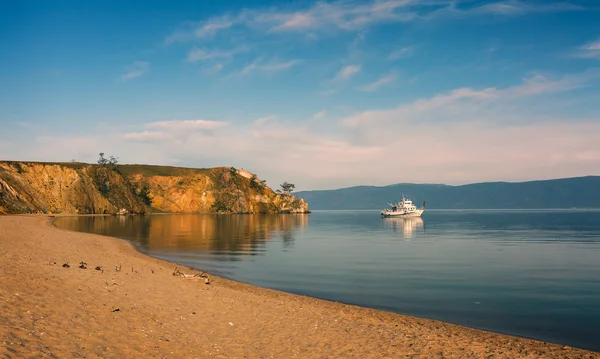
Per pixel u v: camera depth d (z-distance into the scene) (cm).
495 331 1895
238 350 1298
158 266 3180
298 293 2708
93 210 15425
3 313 1166
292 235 8406
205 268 3625
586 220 18112
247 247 5650
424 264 4266
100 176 17412
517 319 2123
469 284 3125
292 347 1383
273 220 15925
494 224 14662
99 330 1234
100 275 2139
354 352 1368
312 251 5406
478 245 6631
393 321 1962
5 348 922
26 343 990
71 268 2212
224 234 7900
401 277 3419
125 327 1323
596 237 8369
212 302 1933
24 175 14050
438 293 2778
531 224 14525
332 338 1523
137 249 4847
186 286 2273
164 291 2022
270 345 1387
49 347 1009
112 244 4800
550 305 2452
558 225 13712
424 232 10169
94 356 1027
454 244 6806
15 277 1652
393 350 1416
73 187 15138
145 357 1104
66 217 12762
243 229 9706
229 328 1541
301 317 1828
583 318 2147
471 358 1369
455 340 1603
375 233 9688
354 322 1819
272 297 2409
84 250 3531
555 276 3562
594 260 4719
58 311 1316
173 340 1294
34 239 3794
